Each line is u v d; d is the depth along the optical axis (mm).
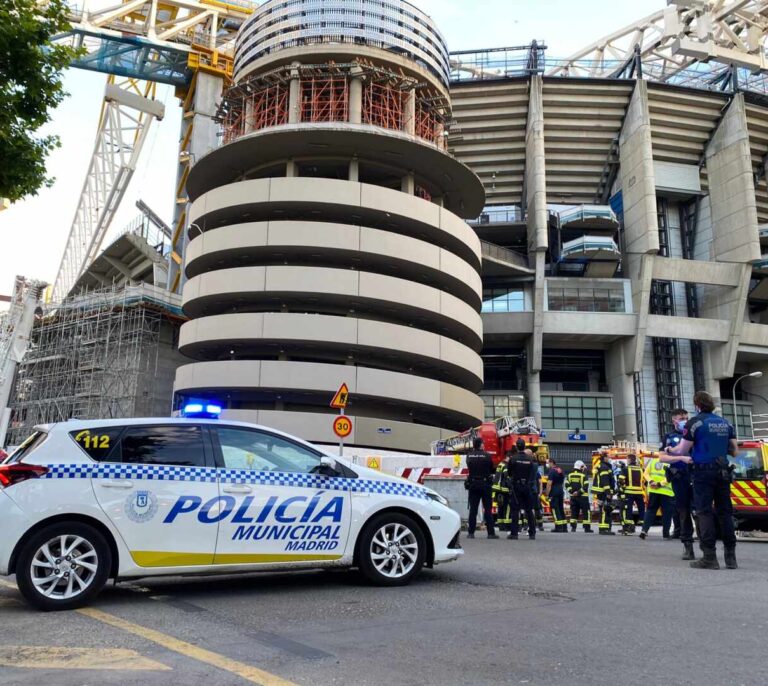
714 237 51156
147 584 7160
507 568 8375
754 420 53875
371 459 18281
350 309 36812
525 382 52625
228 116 42031
